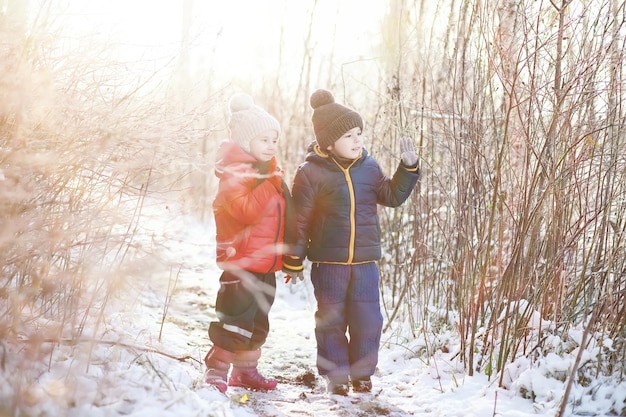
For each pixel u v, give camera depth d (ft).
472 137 11.91
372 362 10.91
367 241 10.85
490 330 11.53
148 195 9.53
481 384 10.66
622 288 10.82
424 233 14.84
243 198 10.02
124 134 8.72
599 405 9.57
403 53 16.47
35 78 8.07
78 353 8.82
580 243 11.62
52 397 7.82
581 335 10.75
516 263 10.75
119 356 9.26
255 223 10.19
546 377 10.17
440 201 15.15
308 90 22.79
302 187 10.82
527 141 10.56
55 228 8.54
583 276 10.91
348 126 10.69
